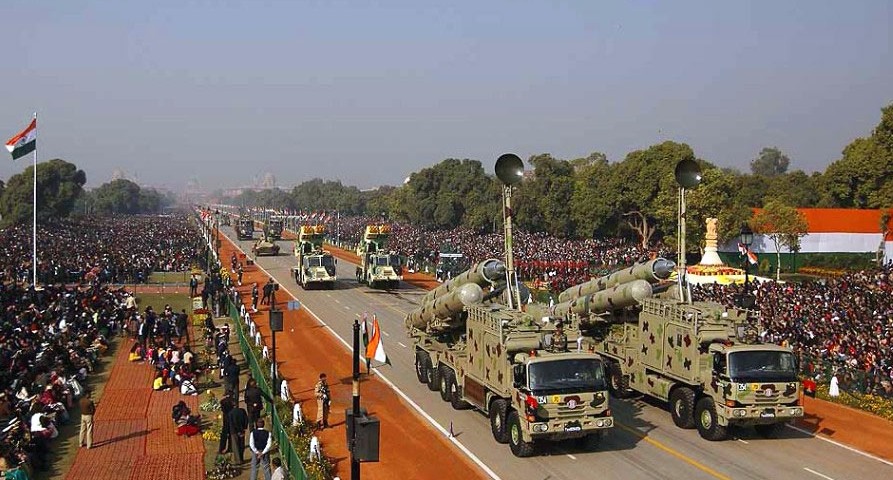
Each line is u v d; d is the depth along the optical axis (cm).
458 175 13000
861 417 2544
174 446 2264
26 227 11900
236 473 2030
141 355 3506
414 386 2977
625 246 8406
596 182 9362
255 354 3359
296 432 2298
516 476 1961
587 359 2075
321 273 6228
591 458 2095
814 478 1922
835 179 9231
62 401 2558
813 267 7706
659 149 8281
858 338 3288
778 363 2175
